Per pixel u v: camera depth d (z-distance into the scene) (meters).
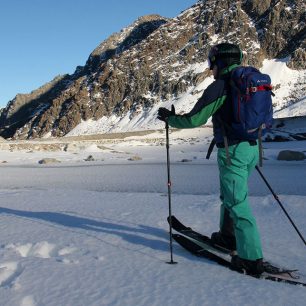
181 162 31.47
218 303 3.71
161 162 31.78
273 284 4.26
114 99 190.25
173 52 195.75
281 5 183.50
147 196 10.55
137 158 35.84
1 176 22.50
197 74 174.12
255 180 18.25
